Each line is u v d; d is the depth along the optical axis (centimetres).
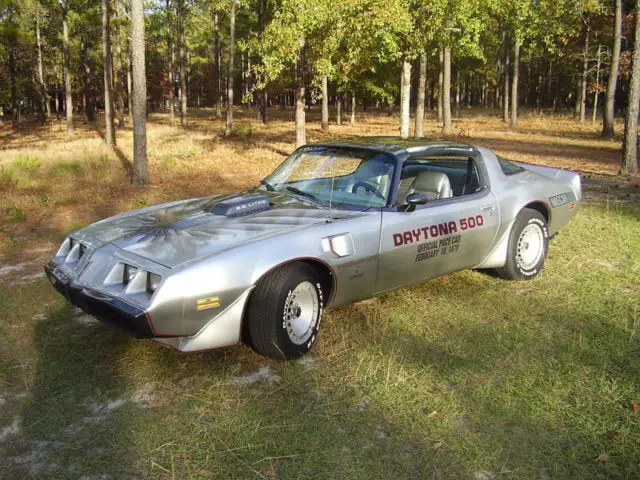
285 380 356
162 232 383
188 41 5709
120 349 401
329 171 464
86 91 4184
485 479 266
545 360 381
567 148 2041
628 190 1092
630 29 2844
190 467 273
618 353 384
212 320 339
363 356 382
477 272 566
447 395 338
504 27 2911
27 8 2972
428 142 486
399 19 1344
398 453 284
